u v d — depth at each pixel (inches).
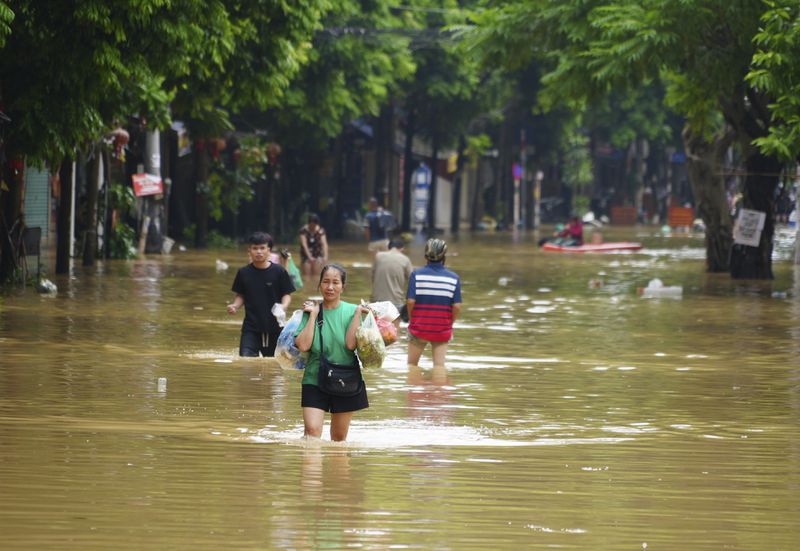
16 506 749.9
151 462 890.1
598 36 2903.5
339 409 990.4
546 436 1042.7
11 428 1010.1
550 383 1364.4
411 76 5388.8
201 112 3526.1
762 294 2696.9
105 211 3351.4
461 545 685.3
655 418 1147.3
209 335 1712.6
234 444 969.5
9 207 2367.1
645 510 778.8
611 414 1164.5
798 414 1181.1
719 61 2733.8
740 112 3075.8
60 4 2000.5
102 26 2015.3
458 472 882.8
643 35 2647.6
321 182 6146.7
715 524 747.4
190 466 879.1
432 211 6643.7
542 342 1761.8
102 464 878.4
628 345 1742.1
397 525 724.7
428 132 6294.3
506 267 3609.7
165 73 2343.8
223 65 2640.3
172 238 4426.7
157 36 2133.4
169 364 1419.8
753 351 1690.5
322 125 4736.7
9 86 2138.3
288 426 1056.8
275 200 5113.2
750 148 3117.6
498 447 986.7
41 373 1328.7
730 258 3284.9
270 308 1487.5
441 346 1485.0
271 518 734.5
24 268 2415.1
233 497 786.2
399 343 1720.0
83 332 1710.1
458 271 3405.5
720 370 1494.8
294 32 2667.3
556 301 2461.9
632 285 2923.2
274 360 1464.1
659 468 914.7
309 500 782.5
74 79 2080.5
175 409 1127.0
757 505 799.7
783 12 2391.7
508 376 1413.6
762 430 1091.3
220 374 1348.4
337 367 986.7
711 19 2672.2
